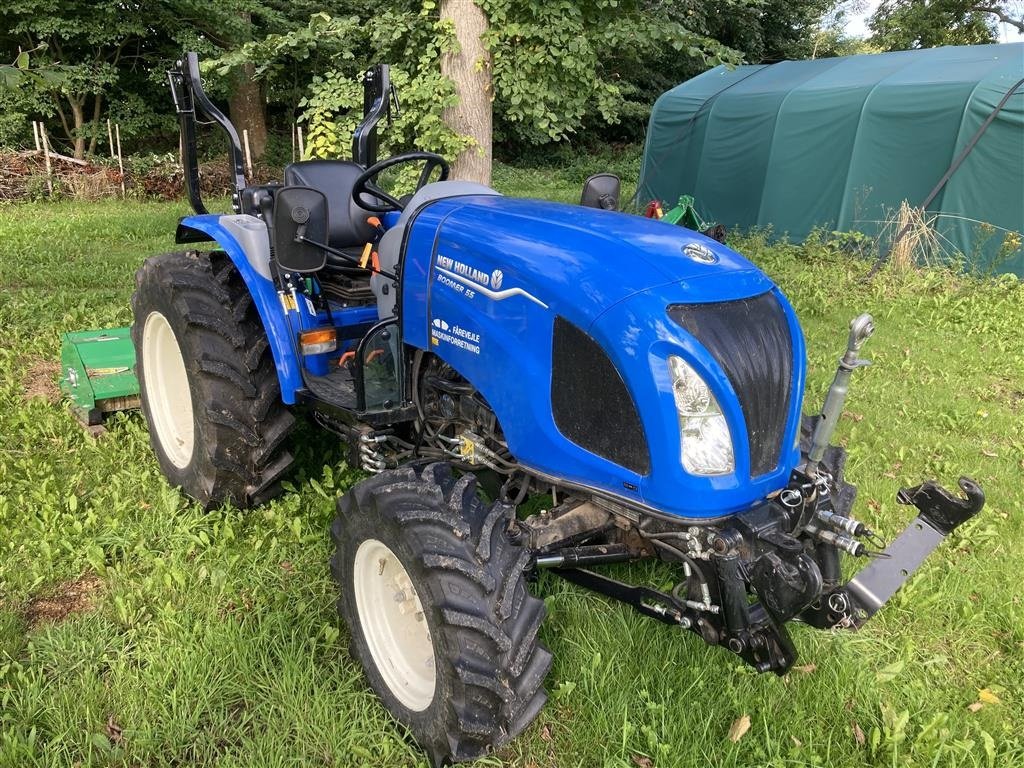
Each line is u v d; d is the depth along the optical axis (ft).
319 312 11.31
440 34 23.84
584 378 7.61
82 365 13.89
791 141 36.27
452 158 24.02
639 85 82.53
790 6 84.38
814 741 8.25
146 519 11.39
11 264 25.39
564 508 8.70
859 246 32.37
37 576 10.15
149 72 55.36
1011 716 8.84
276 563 10.78
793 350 8.16
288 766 7.61
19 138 51.01
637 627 9.52
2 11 45.55
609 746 8.05
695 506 7.29
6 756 7.48
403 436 10.70
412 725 7.94
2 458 12.90
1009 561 11.64
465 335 8.70
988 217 30.01
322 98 25.43
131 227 33.63
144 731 7.83
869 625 10.07
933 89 31.63
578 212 9.27
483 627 7.25
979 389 18.95
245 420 11.15
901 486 13.74
